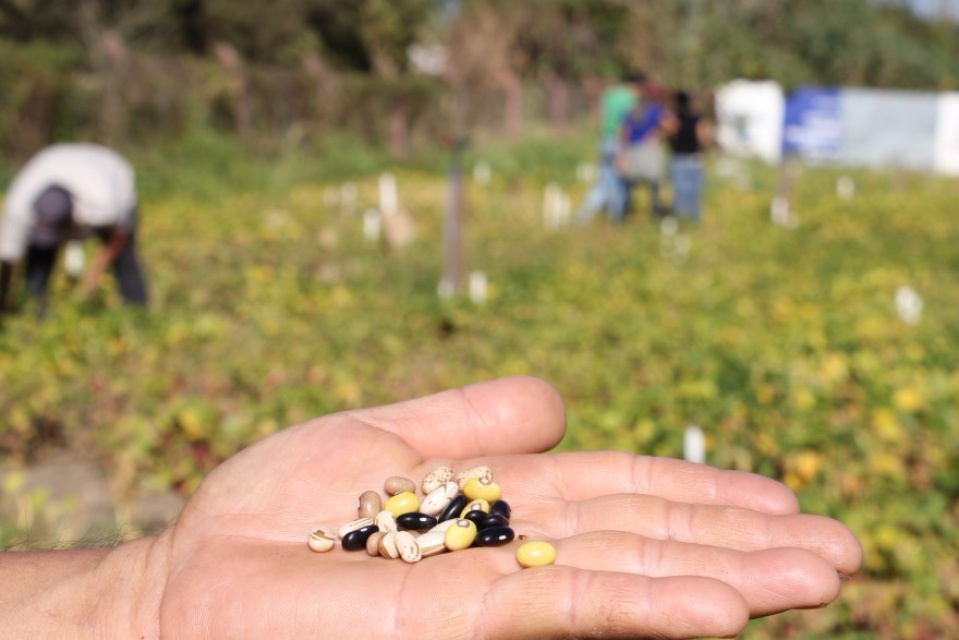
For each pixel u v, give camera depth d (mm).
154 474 5672
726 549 1981
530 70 32281
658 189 16469
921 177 26594
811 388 6859
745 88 30125
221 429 6031
